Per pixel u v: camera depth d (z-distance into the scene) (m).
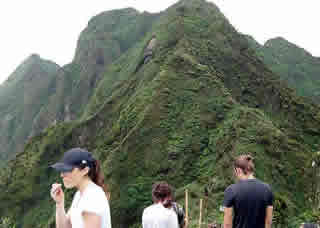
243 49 68.12
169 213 4.72
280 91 58.72
